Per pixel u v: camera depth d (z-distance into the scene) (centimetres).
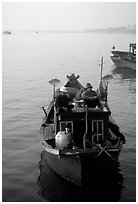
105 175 1052
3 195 1007
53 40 8025
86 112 1055
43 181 1087
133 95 2292
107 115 1083
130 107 1980
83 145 1074
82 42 6881
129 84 2662
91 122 1084
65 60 4066
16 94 2323
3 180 1095
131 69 3184
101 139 1092
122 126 1620
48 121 1334
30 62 3894
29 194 1015
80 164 1001
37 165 1206
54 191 1030
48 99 2189
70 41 7450
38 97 2245
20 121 1722
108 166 1038
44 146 1091
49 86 2591
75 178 1042
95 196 1005
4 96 2261
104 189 1040
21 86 2591
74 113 1072
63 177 1101
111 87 2556
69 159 1016
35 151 1331
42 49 5409
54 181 1090
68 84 1773
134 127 1602
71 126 1087
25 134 1527
